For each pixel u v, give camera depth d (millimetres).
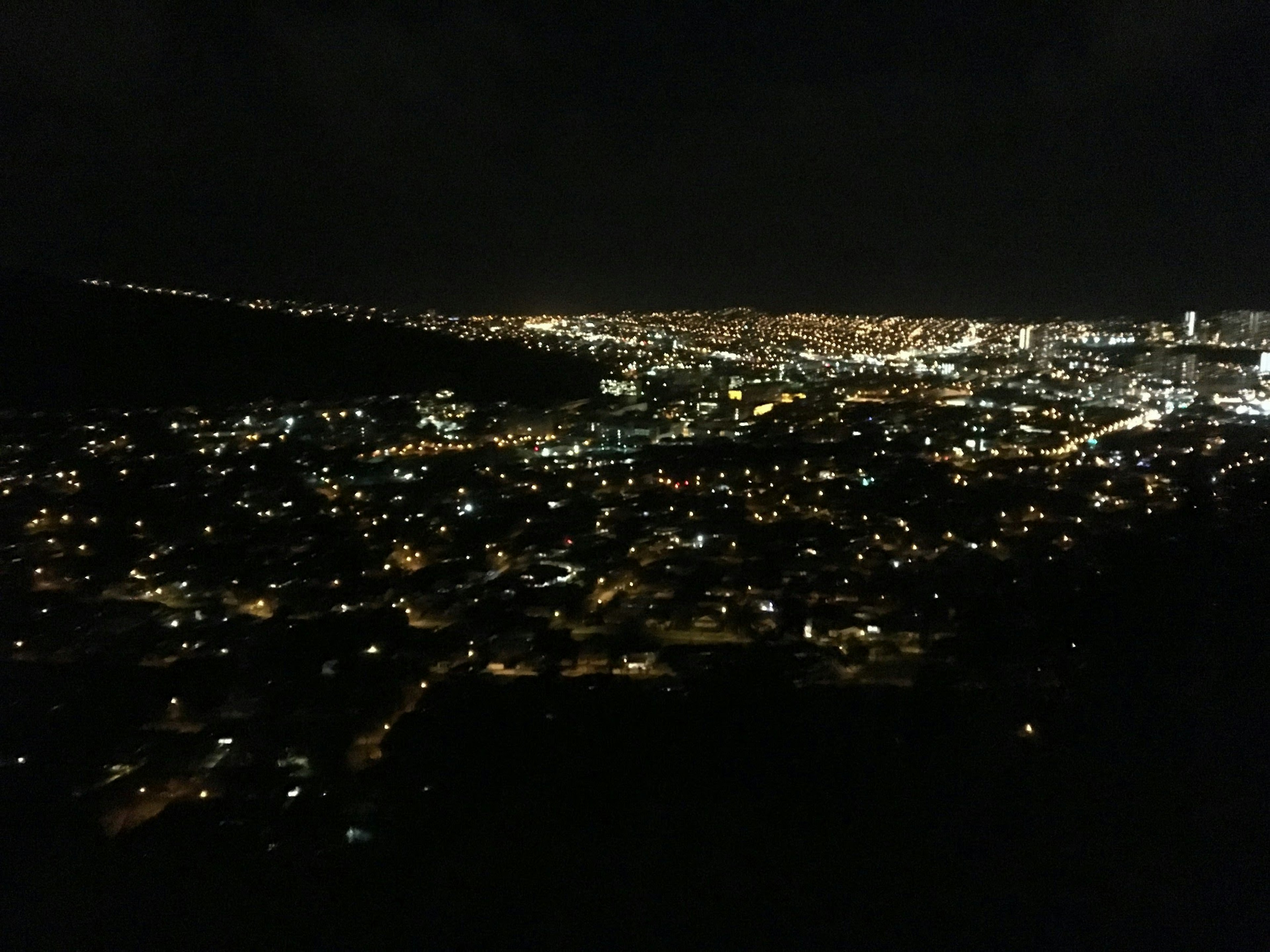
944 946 7578
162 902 8469
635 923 8008
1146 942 7484
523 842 9305
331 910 8305
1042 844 8852
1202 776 9875
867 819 9477
